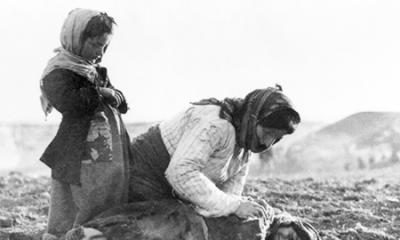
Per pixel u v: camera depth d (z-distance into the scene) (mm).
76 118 6578
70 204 6766
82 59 6641
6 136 25844
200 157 6344
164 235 6445
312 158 21859
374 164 21000
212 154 6477
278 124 6348
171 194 6844
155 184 6801
